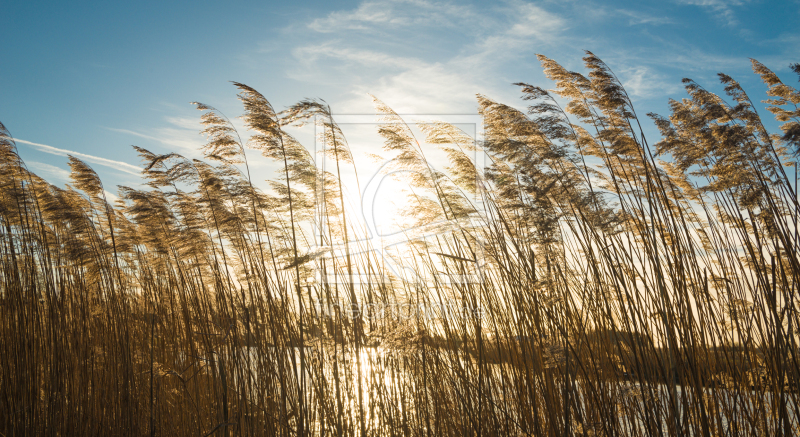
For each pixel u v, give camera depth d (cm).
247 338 410
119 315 486
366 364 406
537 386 357
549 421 343
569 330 365
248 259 501
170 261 581
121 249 610
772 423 321
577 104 493
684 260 391
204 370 426
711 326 366
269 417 376
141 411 410
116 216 680
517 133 473
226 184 519
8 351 405
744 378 338
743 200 415
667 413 323
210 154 514
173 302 512
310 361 394
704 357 349
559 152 444
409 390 397
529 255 403
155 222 595
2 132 543
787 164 447
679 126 492
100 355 445
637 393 330
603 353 359
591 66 468
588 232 411
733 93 453
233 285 491
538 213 409
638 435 332
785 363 308
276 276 459
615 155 471
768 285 344
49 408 395
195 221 557
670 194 470
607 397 336
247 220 523
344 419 378
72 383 414
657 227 411
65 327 447
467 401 365
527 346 364
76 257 532
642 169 462
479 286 412
